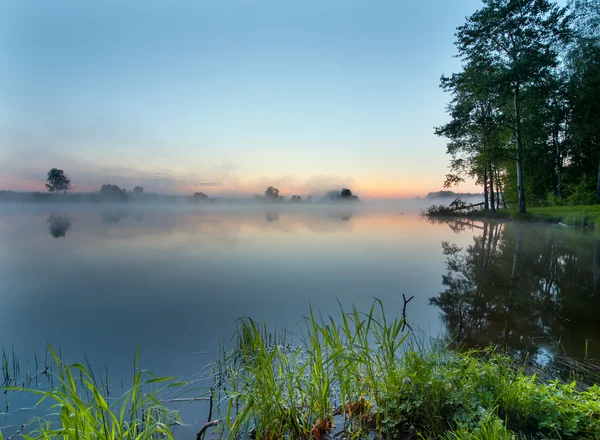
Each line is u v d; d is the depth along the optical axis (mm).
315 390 2799
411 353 3125
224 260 12547
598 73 22922
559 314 6219
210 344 5035
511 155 25359
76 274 10312
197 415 3066
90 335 5516
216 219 42469
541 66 20344
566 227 18750
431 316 6250
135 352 4781
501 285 8477
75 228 27516
